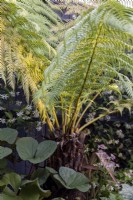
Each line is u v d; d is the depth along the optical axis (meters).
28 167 2.36
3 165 1.82
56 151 1.77
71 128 1.76
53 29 1.77
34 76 1.52
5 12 1.26
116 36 1.21
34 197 1.57
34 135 2.39
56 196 1.71
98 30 1.21
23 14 1.28
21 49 1.36
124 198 1.74
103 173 2.16
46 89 1.44
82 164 1.83
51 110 1.64
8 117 2.32
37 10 1.70
